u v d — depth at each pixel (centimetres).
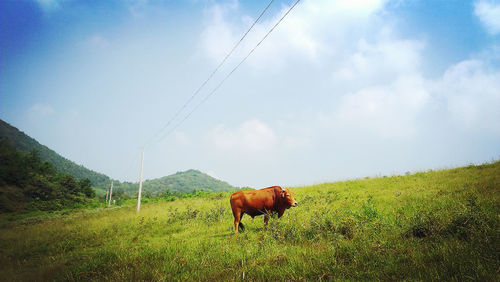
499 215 573
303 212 999
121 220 1753
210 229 1054
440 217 607
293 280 425
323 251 530
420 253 440
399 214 762
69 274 612
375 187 1523
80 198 7588
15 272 747
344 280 394
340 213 800
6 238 1406
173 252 686
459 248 430
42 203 6297
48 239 1259
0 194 6059
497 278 327
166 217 1630
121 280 521
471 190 952
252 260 543
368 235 592
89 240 1151
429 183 1331
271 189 899
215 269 523
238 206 894
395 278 379
